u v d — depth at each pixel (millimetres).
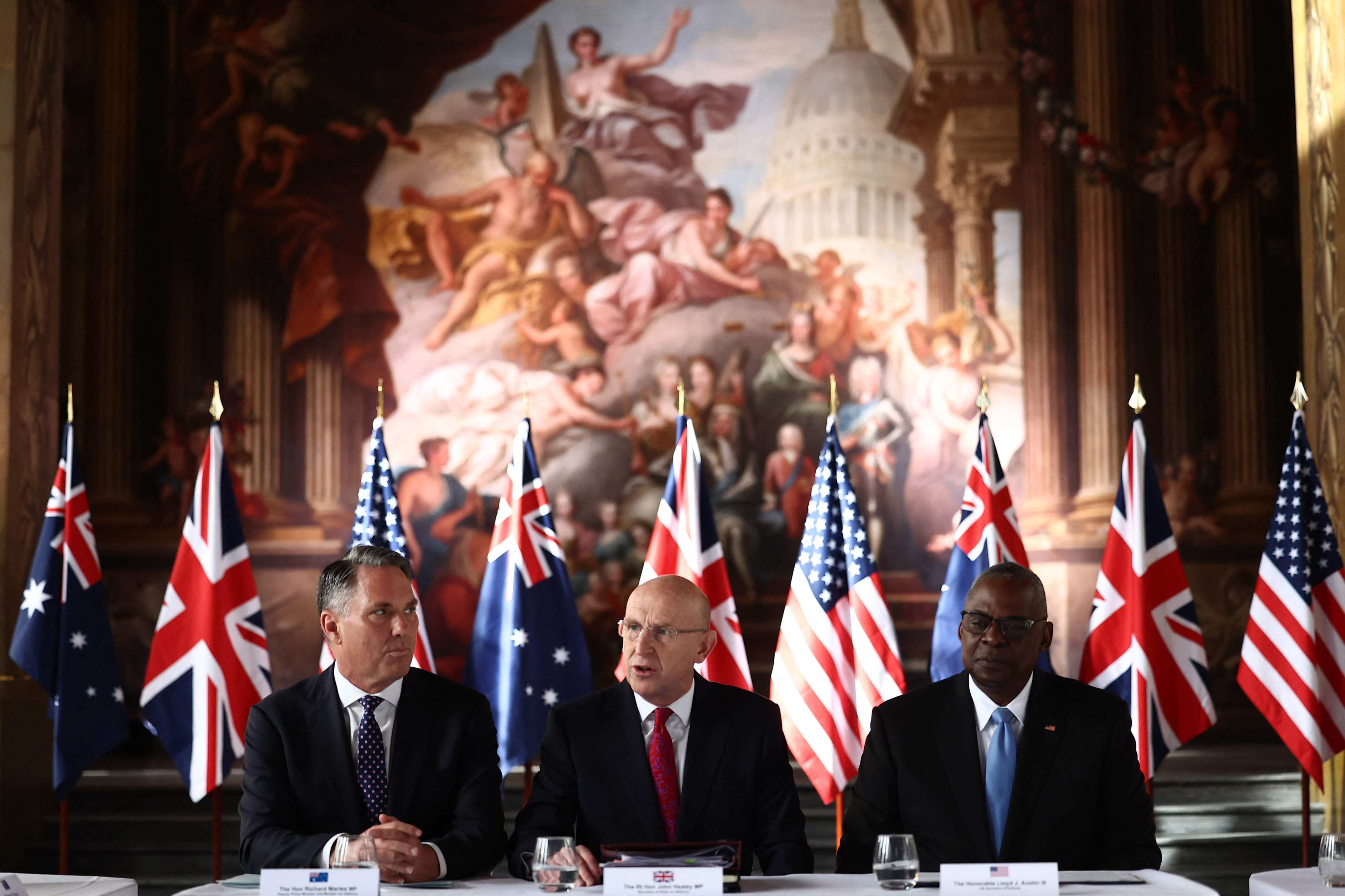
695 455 4961
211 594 4922
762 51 10414
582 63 10406
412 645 3141
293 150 10172
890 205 10242
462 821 3092
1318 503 4938
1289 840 6422
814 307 10141
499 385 10062
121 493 9641
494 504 9953
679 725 3277
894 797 3277
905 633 9734
